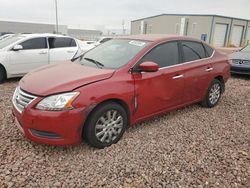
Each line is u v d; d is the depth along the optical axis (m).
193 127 4.25
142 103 3.73
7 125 4.00
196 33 40.44
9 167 2.92
